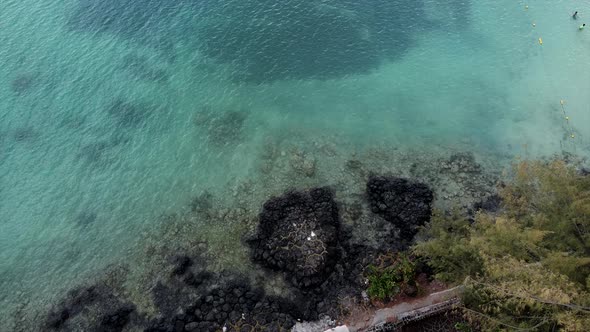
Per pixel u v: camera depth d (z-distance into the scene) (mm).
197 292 39156
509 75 56656
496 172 46438
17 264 43469
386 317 35844
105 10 71750
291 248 40062
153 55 64125
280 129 53250
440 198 44281
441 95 55344
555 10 64688
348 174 47312
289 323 36406
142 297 39531
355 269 39406
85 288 40875
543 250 30938
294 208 43594
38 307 40094
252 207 45219
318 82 58250
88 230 45562
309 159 49344
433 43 61812
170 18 69250
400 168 47531
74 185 49750
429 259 38000
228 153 51188
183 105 57281
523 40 60844
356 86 57312
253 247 41750
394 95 55844
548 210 34125
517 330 29078
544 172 34938
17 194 49469
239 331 36062
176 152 51938
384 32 63562
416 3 67938
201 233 43656
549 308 27766
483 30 63125
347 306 37062
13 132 55969
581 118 50562
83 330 38094
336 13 66750
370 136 51375
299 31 64500
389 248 40438
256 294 38469
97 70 62875
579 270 29375
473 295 32875
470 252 33312
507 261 29844
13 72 63375
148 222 45500
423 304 36250
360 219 43062
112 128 55344
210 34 65625
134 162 51406
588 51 58031
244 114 55438
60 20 71125
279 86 58250
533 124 50812
